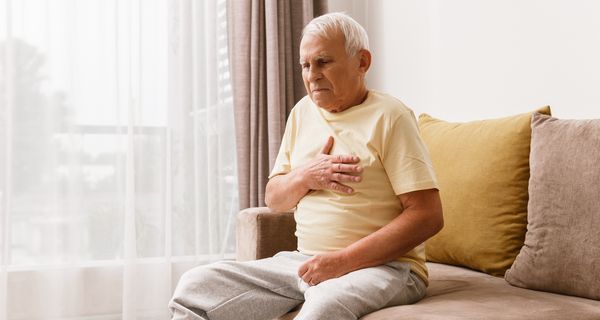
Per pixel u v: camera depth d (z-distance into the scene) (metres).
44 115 2.56
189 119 2.79
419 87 2.62
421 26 2.60
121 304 2.70
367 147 1.48
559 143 1.51
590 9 1.80
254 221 1.85
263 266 1.50
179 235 2.79
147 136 2.73
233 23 2.82
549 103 1.96
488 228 1.70
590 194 1.39
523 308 1.25
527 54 2.04
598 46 1.78
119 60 2.67
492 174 1.72
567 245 1.41
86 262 2.64
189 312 1.41
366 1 3.05
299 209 1.61
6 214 2.46
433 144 1.97
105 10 2.65
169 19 2.75
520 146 1.69
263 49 2.85
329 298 1.22
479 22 2.26
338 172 1.48
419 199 1.40
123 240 2.69
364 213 1.46
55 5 2.58
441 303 1.31
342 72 1.51
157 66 2.75
